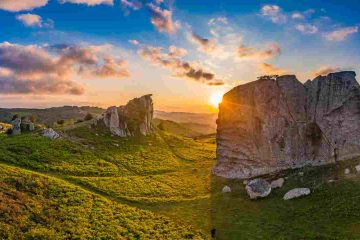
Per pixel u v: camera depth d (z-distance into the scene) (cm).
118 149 10638
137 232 5394
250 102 8269
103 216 5841
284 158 7656
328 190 6016
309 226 5103
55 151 9319
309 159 7512
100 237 5134
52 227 5231
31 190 6331
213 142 14612
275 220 5534
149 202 6819
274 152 7750
